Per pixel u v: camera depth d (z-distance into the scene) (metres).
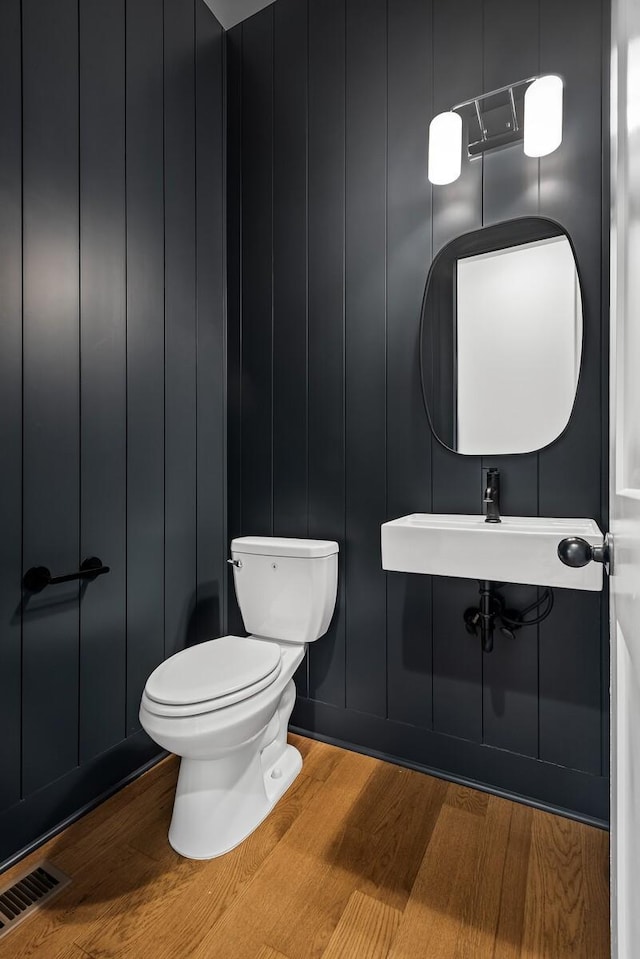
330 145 1.83
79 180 1.47
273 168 1.96
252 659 1.45
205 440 1.99
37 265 1.35
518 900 1.17
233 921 1.13
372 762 1.73
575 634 1.45
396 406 1.71
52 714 1.41
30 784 1.35
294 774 1.63
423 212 1.65
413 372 1.68
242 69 2.04
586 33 1.41
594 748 1.43
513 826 1.42
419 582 1.67
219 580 2.06
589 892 1.19
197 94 1.94
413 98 1.66
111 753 1.59
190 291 1.91
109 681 1.59
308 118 1.87
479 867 1.27
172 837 1.36
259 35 2.00
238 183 2.05
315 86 1.86
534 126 1.35
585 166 1.42
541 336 1.50
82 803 1.49
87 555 1.51
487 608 1.47
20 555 1.32
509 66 1.51
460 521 1.50
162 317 1.78
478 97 1.45
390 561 1.41
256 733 1.35
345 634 1.82
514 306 1.53
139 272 1.69
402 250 1.69
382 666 1.75
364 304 1.76
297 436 1.91
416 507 1.68
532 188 1.49
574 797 1.46
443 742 1.65
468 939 1.08
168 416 1.81
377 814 1.47
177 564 1.85
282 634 1.73
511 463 1.54
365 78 1.75
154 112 1.74
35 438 1.36
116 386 1.61
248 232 2.03
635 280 0.60
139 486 1.69
